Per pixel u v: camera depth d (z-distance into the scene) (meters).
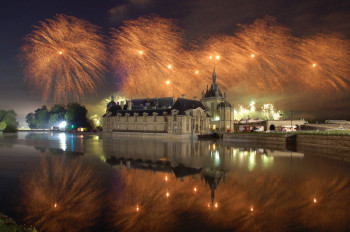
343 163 33.50
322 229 14.58
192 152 46.66
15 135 117.62
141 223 15.59
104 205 18.64
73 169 30.75
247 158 38.50
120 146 59.44
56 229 14.95
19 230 13.30
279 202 18.86
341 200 19.11
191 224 15.33
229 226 15.05
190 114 102.62
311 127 98.88
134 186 23.22
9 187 23.17
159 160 37.09
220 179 25.39
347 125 96.19
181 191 21.59
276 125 111.88
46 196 20.69
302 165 32.25
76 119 162.88
